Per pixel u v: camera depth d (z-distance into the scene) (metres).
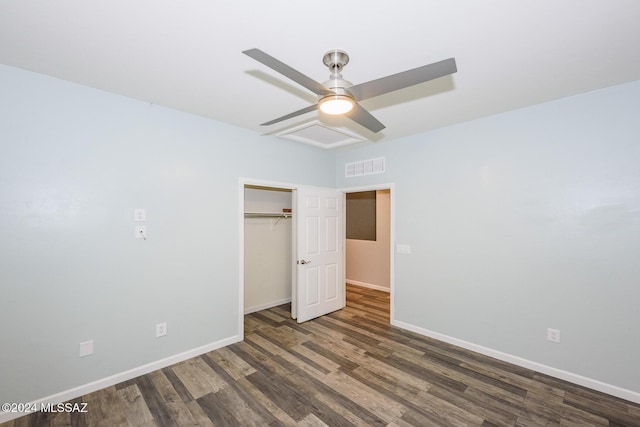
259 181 3.47
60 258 2.18
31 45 1.75
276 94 2.44
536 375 2.56
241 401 2.21
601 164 2.32
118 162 2.45
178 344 2.79
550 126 2.56
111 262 2.41
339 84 1.57
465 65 1.96
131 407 2.14
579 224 2.42
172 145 2.76
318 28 1.57
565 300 2.48
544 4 1.38
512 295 2.77
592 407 2.13
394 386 2.40
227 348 3.10
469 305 3.06
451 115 2.89
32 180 2.08
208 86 2.29
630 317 2.20
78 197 2.26
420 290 3.48
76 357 2.25
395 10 1.43
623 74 2.08
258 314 4.23
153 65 1.98
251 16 1.48
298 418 2.03
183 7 1.41
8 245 1.99
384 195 5.70
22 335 2.04
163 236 2.70
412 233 3.56
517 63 1.93
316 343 3.23
